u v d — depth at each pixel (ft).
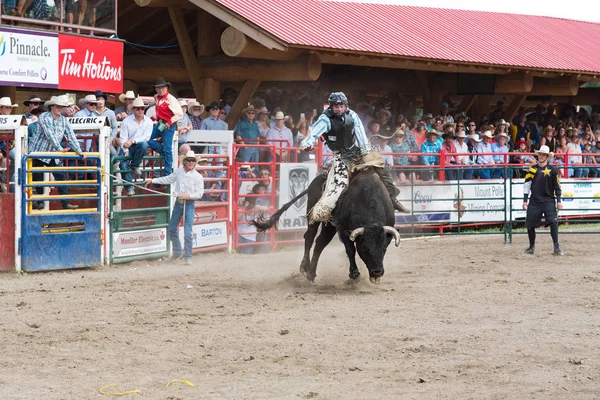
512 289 52.01
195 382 31.45
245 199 74.33
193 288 52.01
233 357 34.96
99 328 40.16
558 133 109.09
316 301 47.32
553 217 69.77
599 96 133.80
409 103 104.63
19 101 86.74
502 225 93.15
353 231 46.47
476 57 96.53
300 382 31.48
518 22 123.34
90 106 65.26
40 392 30.14
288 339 37.99
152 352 35.70
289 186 75.87
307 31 82.69
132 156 63.77
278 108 84.33
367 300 47.70
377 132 84.99
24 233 57.88
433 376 32.32
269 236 74.69
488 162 90.38
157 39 97.55
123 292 50.44
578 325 41.45
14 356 35.06
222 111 80.38
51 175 63.52
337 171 49.62
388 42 90.12
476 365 33.86
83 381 31.53
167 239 66.95
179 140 69.31
